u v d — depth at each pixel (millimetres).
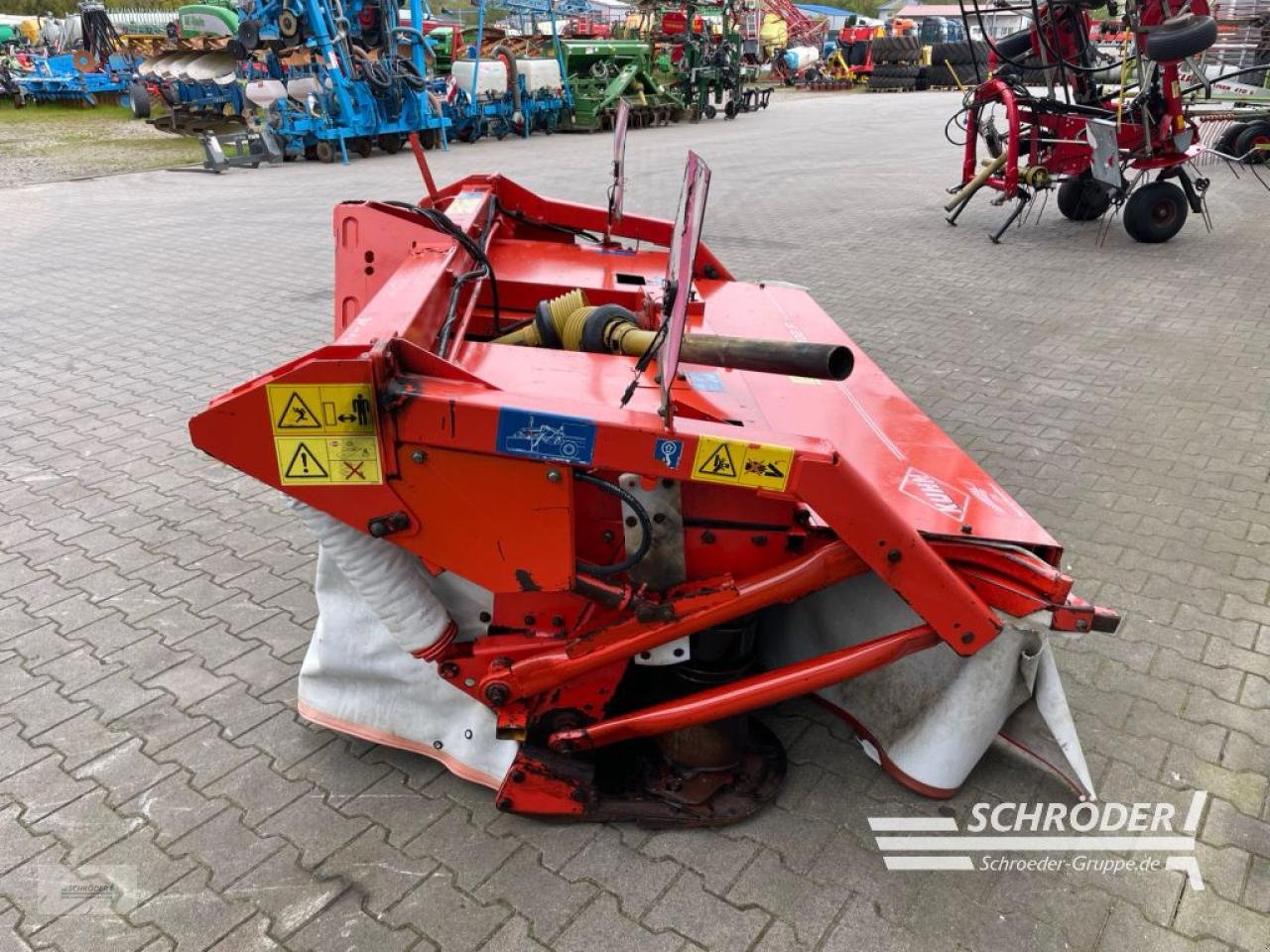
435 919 2277
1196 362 6246
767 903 2336
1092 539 4059
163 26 23141
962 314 7324
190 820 2582
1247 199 12102
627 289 3498
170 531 4152
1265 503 4383
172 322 7141
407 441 2033
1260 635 3436
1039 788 2742
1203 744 2912
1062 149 9609
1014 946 2242
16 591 3680
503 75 18547
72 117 21094
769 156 16422
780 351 2047
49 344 6625
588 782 2510
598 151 16969
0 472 4672
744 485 2076
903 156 16469
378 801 2650
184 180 13805
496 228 4137
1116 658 3299
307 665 2779
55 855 2465
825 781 2740
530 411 1986
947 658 2566
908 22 36969
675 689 2643
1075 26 9516
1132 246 9719
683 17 22062
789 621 2990
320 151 15477
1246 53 16562
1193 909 2352
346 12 15422
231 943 2217
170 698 3084
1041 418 5332
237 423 2008
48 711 3018
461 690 2447
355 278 3268
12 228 10578
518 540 2156
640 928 2260
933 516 2451
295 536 4137
